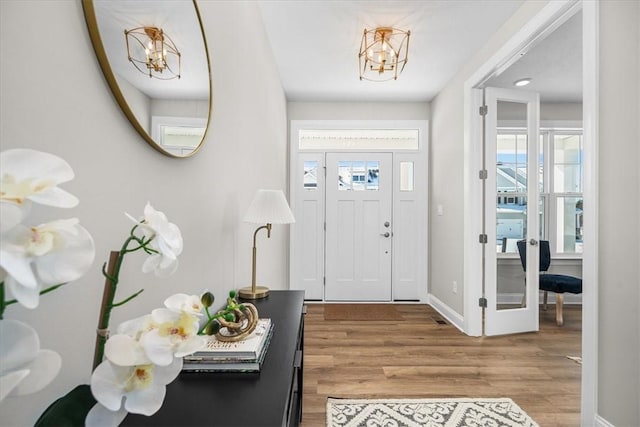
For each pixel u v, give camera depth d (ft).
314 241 13.98
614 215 5.04
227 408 2.17
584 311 5.37
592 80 5.19
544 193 13.53
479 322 9.87
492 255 9.90
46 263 0.98
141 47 2.66
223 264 4.84
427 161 13.67
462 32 8.54
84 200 2.08
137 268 2.65
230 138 5.18
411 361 8.09
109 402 1.26
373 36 8.73
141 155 2.73
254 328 3.12
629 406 4.90
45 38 1.79
